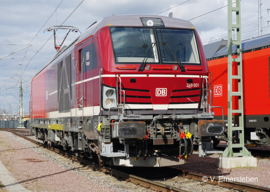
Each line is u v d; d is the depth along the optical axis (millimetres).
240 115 11344
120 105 8148
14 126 68812
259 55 13227
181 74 8609
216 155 13773
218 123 8070
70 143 11945
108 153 7918
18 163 12195
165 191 7137
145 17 9008
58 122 13648
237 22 11359
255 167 10625
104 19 8875
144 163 8609
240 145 11242
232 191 7344
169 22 9078
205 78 8891
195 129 8445
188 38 9031
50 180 8898
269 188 7066
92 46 9102
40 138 19953
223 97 14750
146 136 8102
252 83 13461
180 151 8398
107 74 8211
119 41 8492
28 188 7945
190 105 8734
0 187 8000
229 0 11078
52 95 14906
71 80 11414
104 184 8211
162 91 8461
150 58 8523
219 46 16656
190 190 7469
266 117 12922
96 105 8688
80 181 8648
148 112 8383
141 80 8312
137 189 7598
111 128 8109
